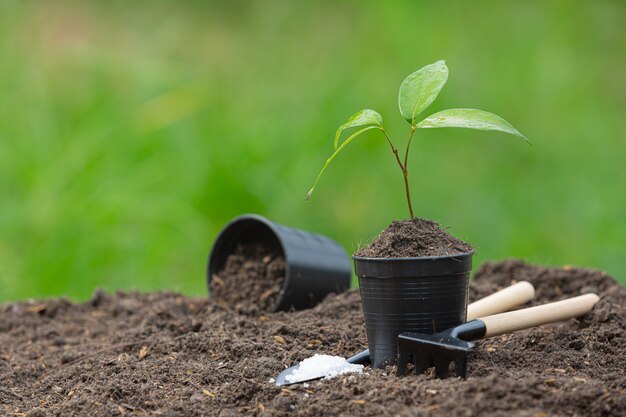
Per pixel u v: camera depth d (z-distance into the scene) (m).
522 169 8.17
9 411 3.13
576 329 3.57
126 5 9.91
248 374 3.14
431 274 2.88
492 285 4.45
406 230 2.97
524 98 8.35
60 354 3.93
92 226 7.14
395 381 2.78
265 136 7.89
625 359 3.15
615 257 7.41
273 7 9.45
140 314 4.52
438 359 2.81
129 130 7.90
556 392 2.62
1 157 7.55
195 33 9.80
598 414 2.54
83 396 3.09
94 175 7.55
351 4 9.26
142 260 7.07
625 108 8.78
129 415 2.88
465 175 7.96
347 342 3.52
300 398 2.79
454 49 8.41
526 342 3.38
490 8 8.87
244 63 8.95
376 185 7.72
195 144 7.83
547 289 4.46
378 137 7.86
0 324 4.55
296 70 8.68
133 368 3.39
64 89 8.39
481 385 2.63
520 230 7.67
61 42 8.95
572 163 8.10
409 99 2.93
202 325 3.92
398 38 8.37
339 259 4.47
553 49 8.66
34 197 7.27
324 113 7.95
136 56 9.08
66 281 6.93
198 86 8.31
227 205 7.50
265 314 4.16
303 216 7.55
